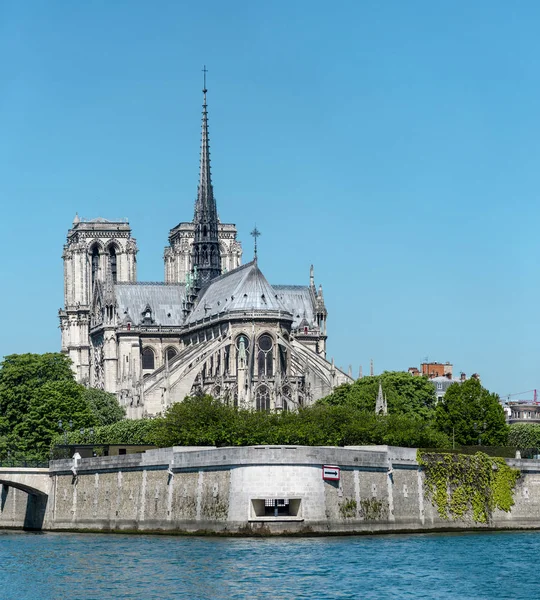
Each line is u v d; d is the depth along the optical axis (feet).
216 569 468.75
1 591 439.22
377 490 591.78
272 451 556.92
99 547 546.67
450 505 625.00
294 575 456.86
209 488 571.28
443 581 449.48
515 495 651.66
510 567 479.82
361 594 426.51
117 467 634.43
